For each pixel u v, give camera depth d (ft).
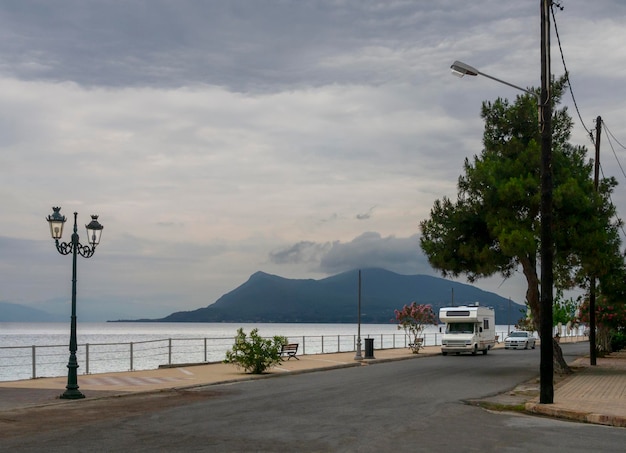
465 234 111.34
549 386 61.57
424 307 175.94
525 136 113.39
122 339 404.98
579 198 102.42
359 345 130.62
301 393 71.87
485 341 168.45
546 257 62.85
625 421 51.93
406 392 73.36
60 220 67.46
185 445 40.11
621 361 140.26
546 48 64.18
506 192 101.91
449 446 40.22
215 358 216.54
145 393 70.69
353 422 50.08
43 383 78.33
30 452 37.86
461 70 64.28
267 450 38.52
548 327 62.08
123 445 40.11
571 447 40.78
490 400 66.54
